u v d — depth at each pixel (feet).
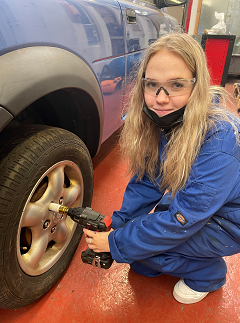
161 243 2.56
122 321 3.15
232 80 17.29
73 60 3.06
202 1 18.17
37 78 2.38
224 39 10.38
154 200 3.43
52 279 3.36
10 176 2.41
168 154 2.58
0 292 2.51
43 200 2.87
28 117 3.48
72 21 3.14
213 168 2.22
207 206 2.28
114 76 4.61
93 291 3.52
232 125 2.26
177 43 2.12
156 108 2.38
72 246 3.80
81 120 4.00
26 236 2.99
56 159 2.92
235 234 2.71
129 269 3.87
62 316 3.20
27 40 2.40
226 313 3.25
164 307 3.32
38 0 2.64
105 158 7.09
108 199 5.38
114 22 4.37
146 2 6.83
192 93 2.25
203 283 3.22
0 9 2.20
